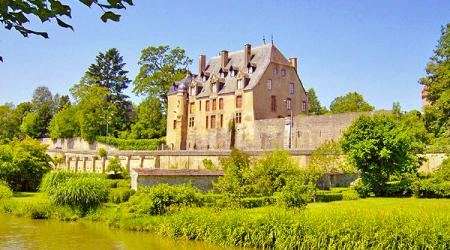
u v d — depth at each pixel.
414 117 39.06
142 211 26.72
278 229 19.42
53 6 4.80
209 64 69.50
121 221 26.06
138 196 28.78
